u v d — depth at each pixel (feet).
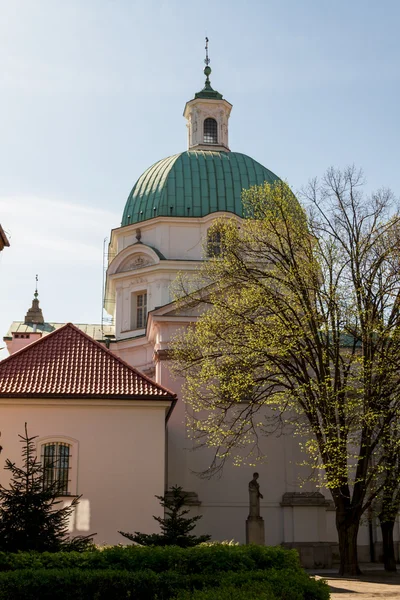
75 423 97.71
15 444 96.02
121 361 106.11
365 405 93.40
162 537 67.31
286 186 106.42
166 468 117.39
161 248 155.12
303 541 115.34
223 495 117.29
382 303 97.19
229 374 100.07
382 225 100.17
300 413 116.16
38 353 106.01
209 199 158.61
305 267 99.66
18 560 46.52
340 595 69.26
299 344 97.35
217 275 107.86
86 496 95.04
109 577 44.11
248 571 48.85
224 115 186.50
